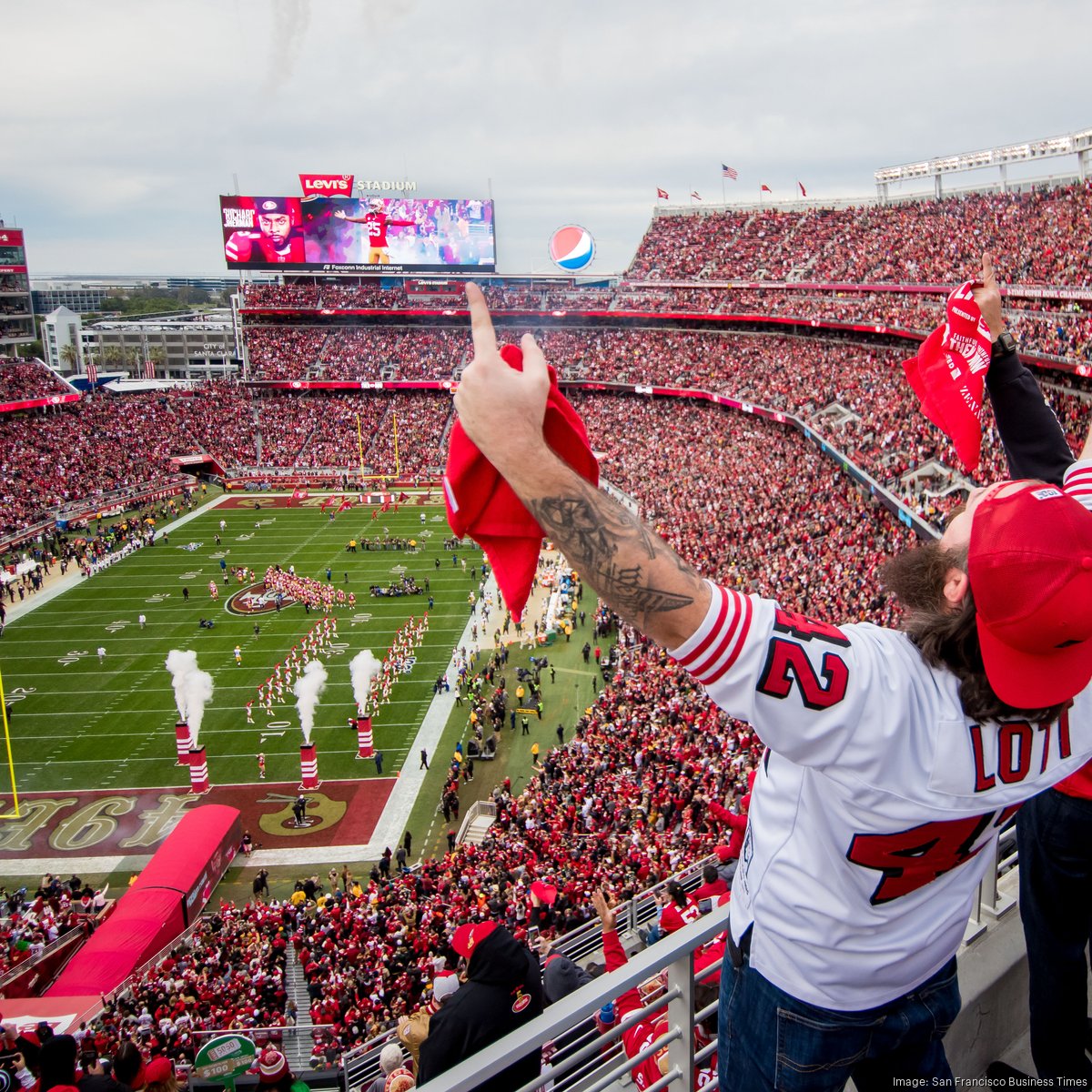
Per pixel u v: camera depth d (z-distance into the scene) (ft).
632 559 7.86
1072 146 217.97
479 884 81.15
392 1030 48.08
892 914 8.94
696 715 105.29
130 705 144.25
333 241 335.26
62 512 250.37
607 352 314.55
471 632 173.47
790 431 227.81
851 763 8.00
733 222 321.11
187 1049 59.52
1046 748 8.71
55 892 96.37
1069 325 149.69
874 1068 11.12
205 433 318.24
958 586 8.38
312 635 169.58
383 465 309.22
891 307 219.00
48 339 630.33
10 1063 36.65
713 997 18.20
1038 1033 14.26
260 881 99.14
